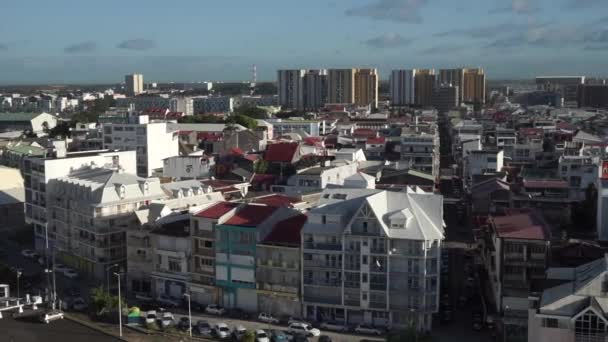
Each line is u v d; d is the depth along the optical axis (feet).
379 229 378.32
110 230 490.08
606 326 285.43
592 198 569.64
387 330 380.17
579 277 317.22
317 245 392.06
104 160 606.14
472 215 620.90
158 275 447.01
